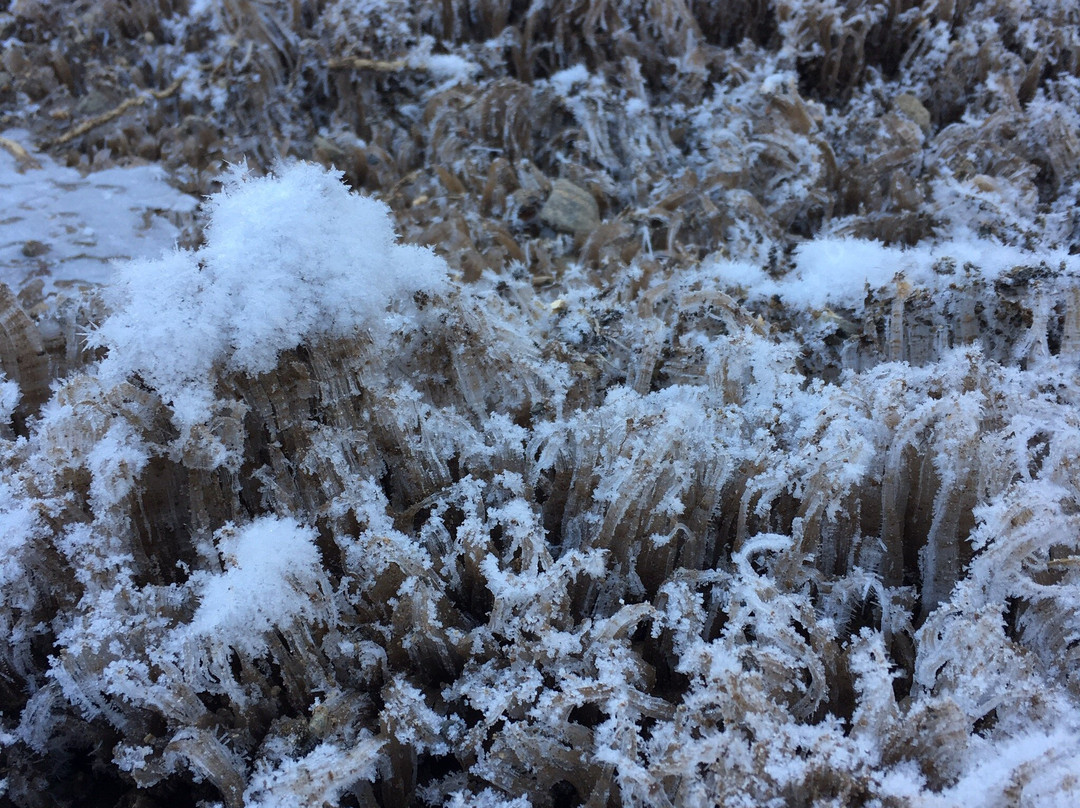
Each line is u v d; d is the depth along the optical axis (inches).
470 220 13.3
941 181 13.6
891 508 8.6
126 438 8.9
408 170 15.5
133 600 8.3
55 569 8.9
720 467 8.5
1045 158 14.5
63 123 18.0
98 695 8.0
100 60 19.0
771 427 9.3
